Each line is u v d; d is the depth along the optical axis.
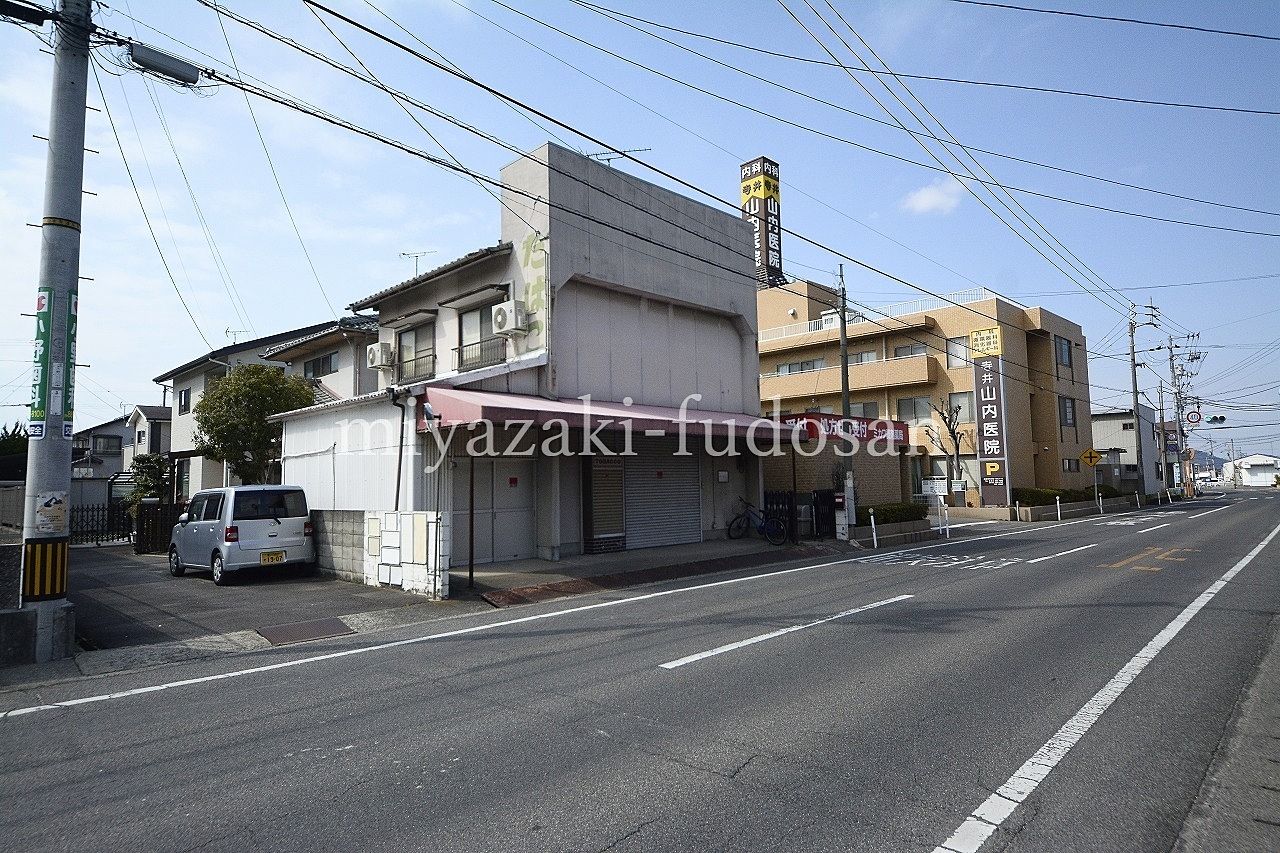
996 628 7.84
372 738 4.83
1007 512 28.92
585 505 15.04
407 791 3.96
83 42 7.80
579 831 3.46
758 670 6.30
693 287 17.91
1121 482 49.19
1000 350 31.64
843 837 3.38
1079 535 20.34
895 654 6.77
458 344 17.08
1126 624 8.00
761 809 3.67
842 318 20.03
